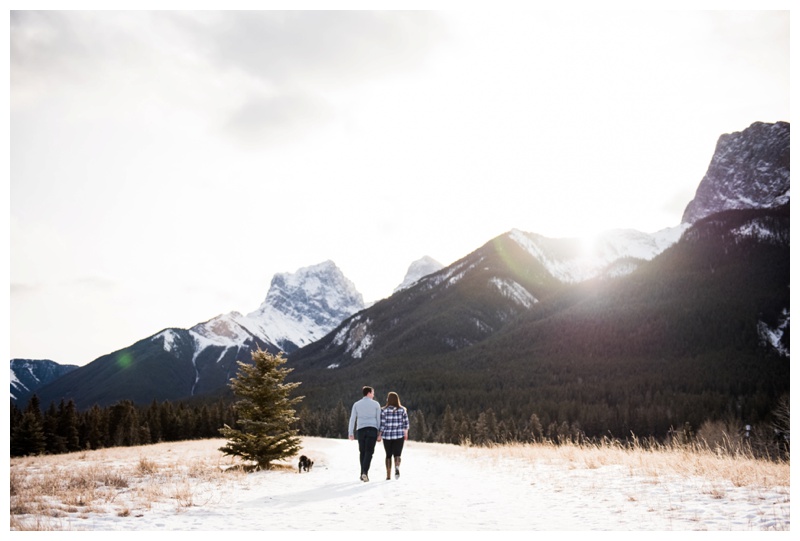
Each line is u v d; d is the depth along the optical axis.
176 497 10.93
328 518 8.66
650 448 16.25
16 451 61.53
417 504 9.90
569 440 20.97
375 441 14.11
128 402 92.38
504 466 15.86
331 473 17.41
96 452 32.03
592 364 197.50
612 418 119.62
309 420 123.81
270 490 12.63
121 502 10.16
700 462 12.12
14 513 8.76
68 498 10.16
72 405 76.50
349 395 191.75
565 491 10.70
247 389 18.67
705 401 129.50
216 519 8.66
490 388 187.00
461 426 104.06
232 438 18.30
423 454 25.55
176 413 98.06
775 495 8.66
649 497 9.33
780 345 189.38
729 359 181.75
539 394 161.25
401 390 192.75
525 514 8.64
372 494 11.38
